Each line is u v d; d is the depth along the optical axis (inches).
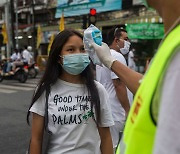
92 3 794.2
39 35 892.0
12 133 231.6
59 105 82.1
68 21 881.5
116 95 126.3
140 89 39.0
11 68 604.4
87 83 83.5
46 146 83.2
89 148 82.6
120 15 743.7
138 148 37.4
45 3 1000.9
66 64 81.9
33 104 84.0
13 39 866.1
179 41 33.3
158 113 35.1
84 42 81.3
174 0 37.0
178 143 32.3
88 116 82.3
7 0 914.1
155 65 36.4
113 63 73.1
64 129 81.4
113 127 125.5
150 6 41.5
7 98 407.2
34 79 642.8
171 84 33.2
